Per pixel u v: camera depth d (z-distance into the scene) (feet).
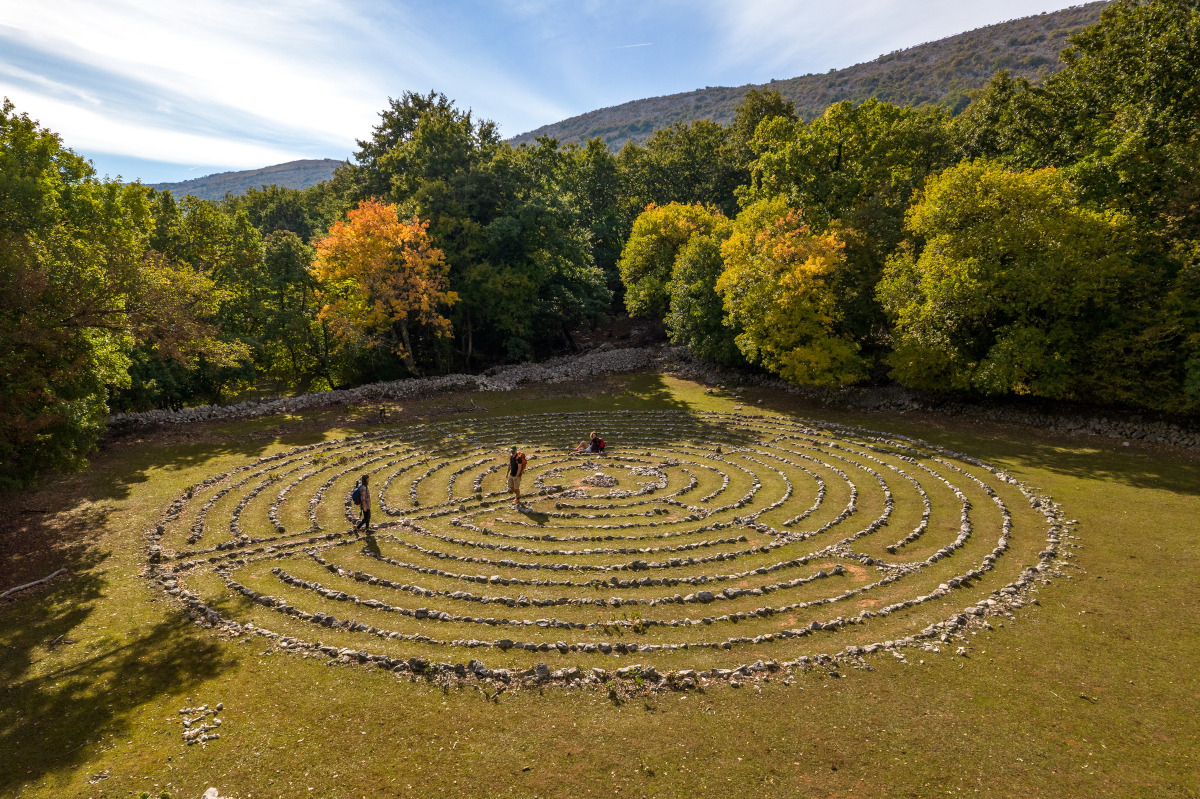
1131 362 87.76
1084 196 99.30
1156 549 53.78
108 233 83.15
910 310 101.81
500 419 111.65
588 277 180.24
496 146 201.57
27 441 53.52
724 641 41.06
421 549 57.00
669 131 255.50
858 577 50.60
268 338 140.36
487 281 153.38
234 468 81.51
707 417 112.27
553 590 48.96
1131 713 33.27
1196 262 87.35
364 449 91.97
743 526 62.39
